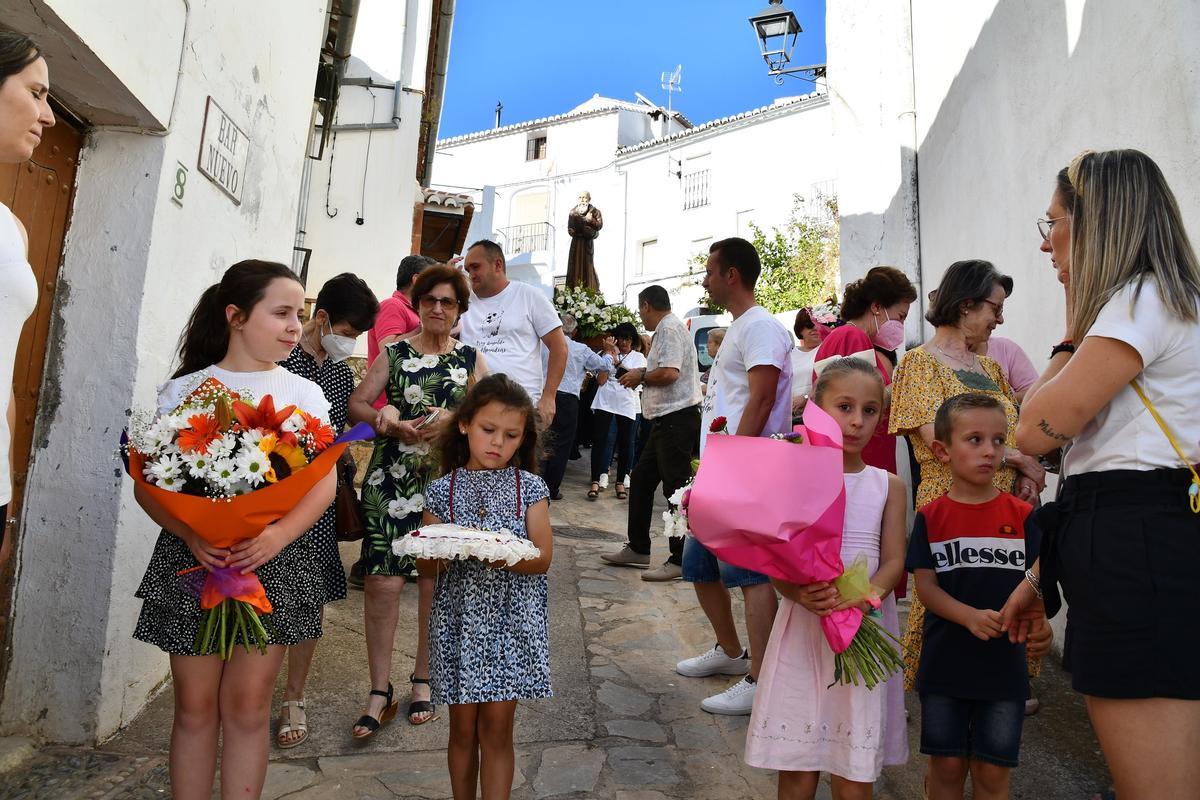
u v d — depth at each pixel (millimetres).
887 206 6621
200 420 2047
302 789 2748
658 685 3766
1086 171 1863
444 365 3467
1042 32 4090
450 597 2482
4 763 2689
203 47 3359
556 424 7355
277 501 2045
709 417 3703
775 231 21188
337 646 3977
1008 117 4582
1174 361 1700
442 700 2420
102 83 2680
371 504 3307
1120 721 1650
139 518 3117
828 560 2146
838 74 6875
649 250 27609
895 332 3912
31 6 2209
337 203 9453
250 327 2285
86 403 2955
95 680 2906
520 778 2896
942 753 2359
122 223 3012
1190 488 1645
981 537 2449
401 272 4746
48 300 2943
